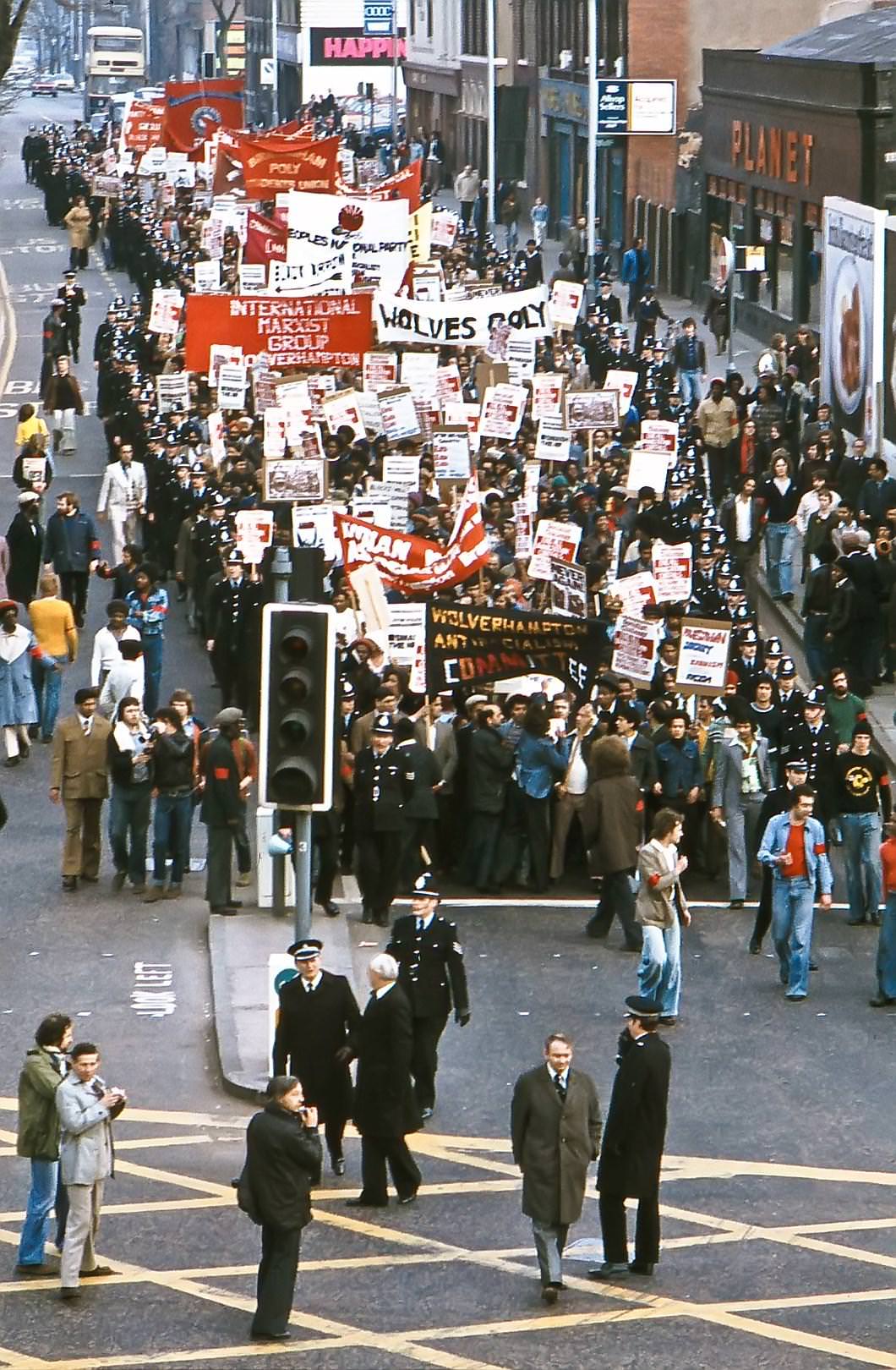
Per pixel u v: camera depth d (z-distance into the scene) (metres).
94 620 44.53
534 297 47.75
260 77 179.38
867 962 28.38
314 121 132.00
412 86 142.25
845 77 63.47
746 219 75.69
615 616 34.78
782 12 91.31
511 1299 18.95
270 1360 17.73
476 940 28.80
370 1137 20.86
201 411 52.25
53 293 89.50
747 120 75.00
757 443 47.91
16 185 136.25
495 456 44.66
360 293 47.34
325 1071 21.55
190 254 81.31
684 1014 26.31
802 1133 22.84
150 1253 19.94
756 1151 22.38
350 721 31.62
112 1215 20.77
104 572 38.34
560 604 34.66
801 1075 24.44
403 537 34.97
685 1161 22.11
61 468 58.81
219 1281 19.33
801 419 52.09
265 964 27.38
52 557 42.66
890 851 26.44
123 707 30.30
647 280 79.62
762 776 30.22
